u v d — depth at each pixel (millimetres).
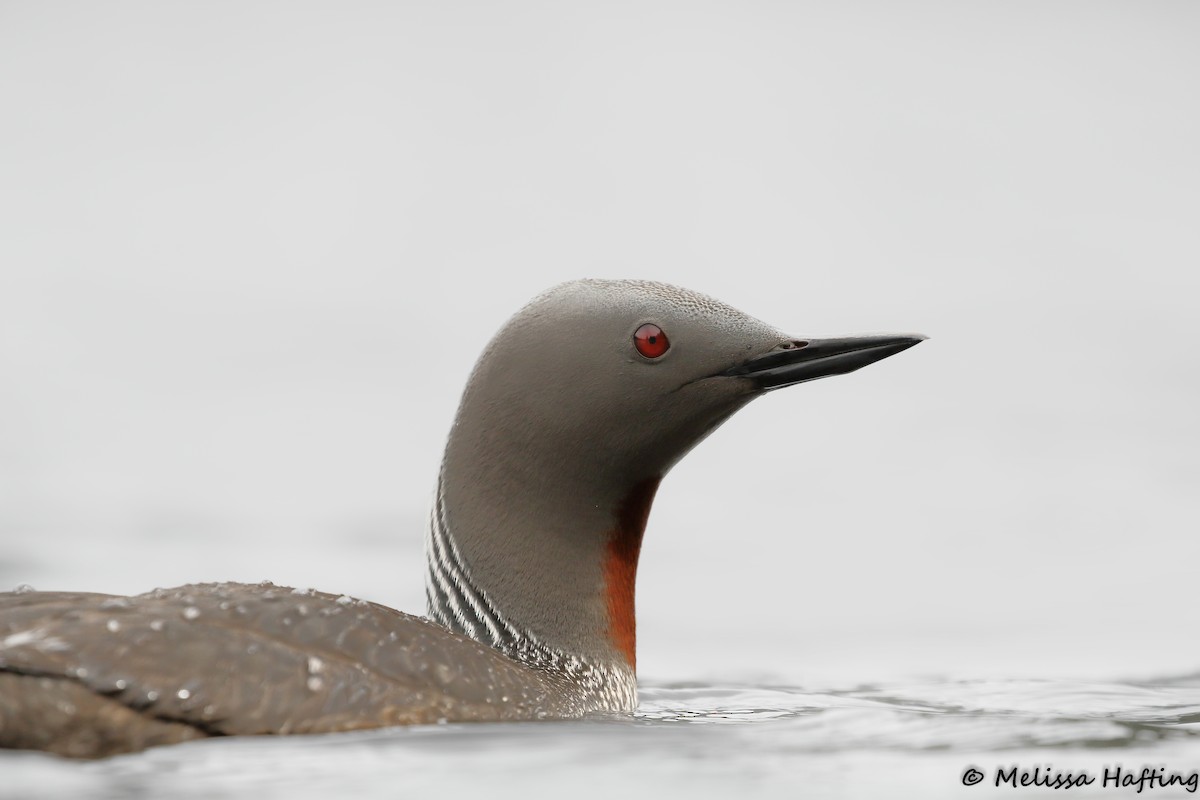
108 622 9688
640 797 8906
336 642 10250
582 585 11930
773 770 9477
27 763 9164
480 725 10328
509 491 11859
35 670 9242
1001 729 10617
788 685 15305
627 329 11805
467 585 11875
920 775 9492
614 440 11836
